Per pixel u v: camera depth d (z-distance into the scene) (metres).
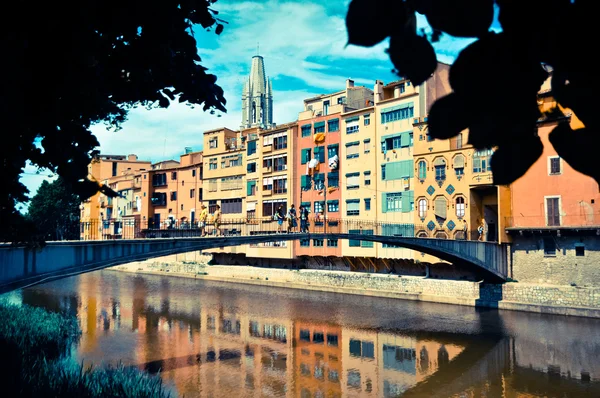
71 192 4.04
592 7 0.92
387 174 40.75
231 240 24.27
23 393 13.77
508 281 32.28
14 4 3.06
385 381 19.64
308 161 47.59
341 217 44.38
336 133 45.25
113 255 18.75
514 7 0.96
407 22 0.99
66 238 17.55
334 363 22.17
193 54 4.63
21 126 3.69
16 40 3.12
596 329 25.52
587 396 17.19
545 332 25.36
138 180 69.69
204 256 58.66
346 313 32.31
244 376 20.41
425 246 28.05
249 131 57.56
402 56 1.00
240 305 36.47
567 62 0.96
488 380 19.16
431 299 35.31
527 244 31.73
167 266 61.59
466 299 33.50
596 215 28.97
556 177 30.34
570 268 29.81
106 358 22.59
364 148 42.72
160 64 4.50
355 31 1.00
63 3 3.22
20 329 22.77
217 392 18.41
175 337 27.09
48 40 3.29
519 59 0.98
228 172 57.12
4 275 14.02
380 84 42.22
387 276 38.97
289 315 32.28
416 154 37.72
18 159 3.97
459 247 29.66
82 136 3.97
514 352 22.45
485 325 27.53
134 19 3.78
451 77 1.03
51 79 3.47
